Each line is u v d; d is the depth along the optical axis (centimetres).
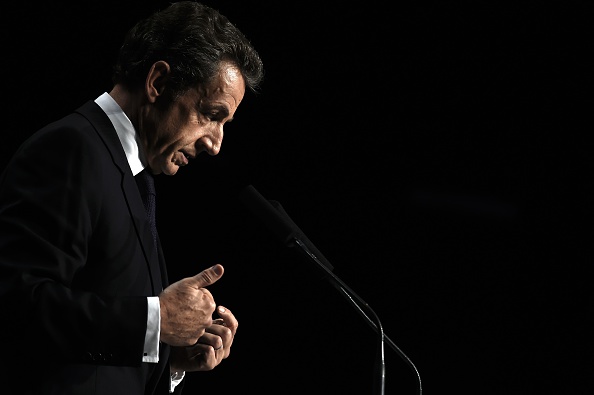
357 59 1438
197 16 599
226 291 1477
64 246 497
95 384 529
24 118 1285
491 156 1436
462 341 1446
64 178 507
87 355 490
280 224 591
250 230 1480
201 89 588
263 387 1471
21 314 473
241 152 1448
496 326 1438
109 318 494
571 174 1408
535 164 1421
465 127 1438
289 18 1424
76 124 539
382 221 1464
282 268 1483
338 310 1474
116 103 586
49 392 509
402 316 1462
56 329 480
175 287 530
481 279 1445
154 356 507
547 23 1384
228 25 613
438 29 1419
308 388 1472
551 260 1420
